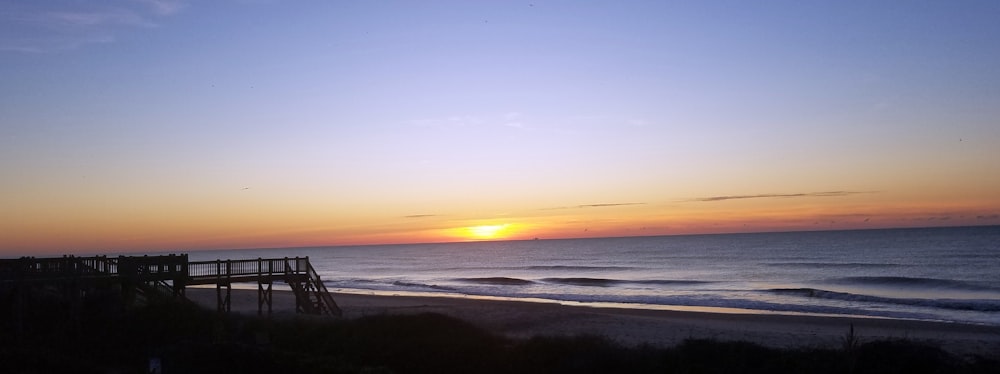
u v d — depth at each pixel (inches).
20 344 901.2
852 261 4008.4
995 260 3718.0
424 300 2204.7
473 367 842.8
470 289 2847.0
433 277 3818.9
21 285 1027.3
